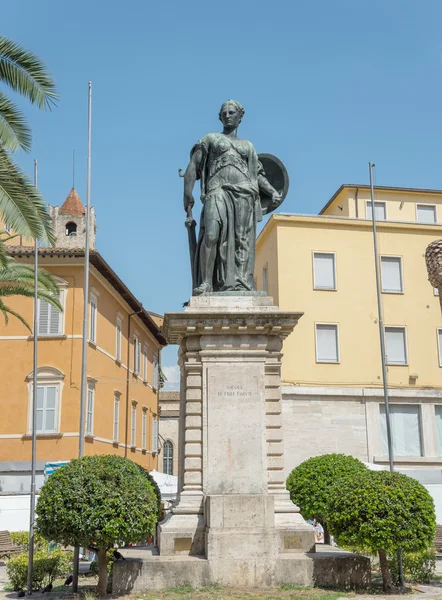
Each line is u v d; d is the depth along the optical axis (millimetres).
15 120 16406
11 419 33406
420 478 31484
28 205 15461
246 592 11195
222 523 12172
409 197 41375
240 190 14547
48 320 34281
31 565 13078
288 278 35906
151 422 51031
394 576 12844
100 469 11578
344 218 36938
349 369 35562
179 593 11203
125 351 43062
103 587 11523
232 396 13180
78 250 34188
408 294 36969
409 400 35625
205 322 13266
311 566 11930
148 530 11602
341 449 34469
